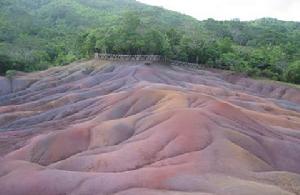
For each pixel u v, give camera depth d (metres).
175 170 46.97
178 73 119.50
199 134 54.97
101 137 63.47
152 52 132.00
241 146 55.69
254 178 48.28
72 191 46.91
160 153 54.16
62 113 85.06
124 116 74.81
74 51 172.00
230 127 59.81
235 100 97.56
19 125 84.50
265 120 80.06
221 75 136.38
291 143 60.94
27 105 97.75
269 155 57.62
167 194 42.66
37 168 52.03
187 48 144.50
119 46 131.75
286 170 56.06
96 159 55.41
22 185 48.44
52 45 187.38
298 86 134.00
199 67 142.88
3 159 54.91
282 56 168.12
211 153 51.25
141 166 52.97
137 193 43.41
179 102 69.69
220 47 158.12
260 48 184.38
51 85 118.12
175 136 55.94
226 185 43.84
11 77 126.25
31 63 155.00
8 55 150.25
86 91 101.75
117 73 114.94
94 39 143.38
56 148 62.41
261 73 147.25
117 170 53.09
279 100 116.94
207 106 66.31
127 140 61.03
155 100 75.25
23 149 63.53
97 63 129.75
